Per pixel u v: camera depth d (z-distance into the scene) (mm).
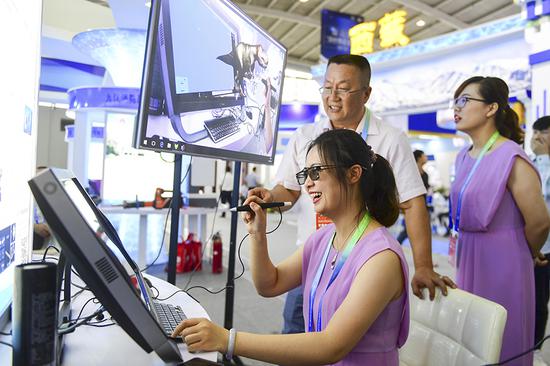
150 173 4688
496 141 1647
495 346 973
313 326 1097
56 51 7219
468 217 1656
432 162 10711
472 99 1666
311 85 9641
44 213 629
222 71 1561
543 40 3609
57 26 5984
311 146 1062
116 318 724
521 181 1515
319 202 1028
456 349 1084
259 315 3117
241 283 3992
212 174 4801
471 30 4953
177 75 1320
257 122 1850
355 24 9328
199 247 4457
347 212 1044
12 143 974
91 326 1039
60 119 14109
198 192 4750
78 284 1457
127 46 5426
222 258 4781
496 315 998
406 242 6555
